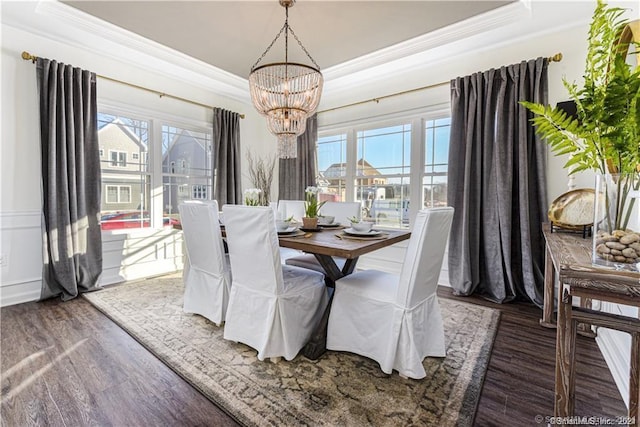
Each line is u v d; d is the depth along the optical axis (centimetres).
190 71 381
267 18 275
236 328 200
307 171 441
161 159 389
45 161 280
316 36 305
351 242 191
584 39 264
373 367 180
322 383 164
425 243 164
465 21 277
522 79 276
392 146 391
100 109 331
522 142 276
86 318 244
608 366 177
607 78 121
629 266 101
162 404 147
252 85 286
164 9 262
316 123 443
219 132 426
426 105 353
